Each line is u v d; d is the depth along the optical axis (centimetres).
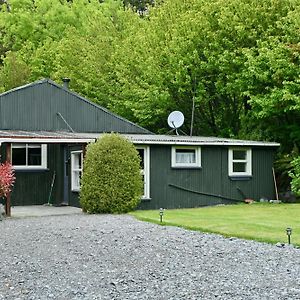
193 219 1500
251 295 683
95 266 877
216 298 669
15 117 2333
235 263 892
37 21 4119
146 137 2133
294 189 2108
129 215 1656
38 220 1554
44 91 2397
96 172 1748
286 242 1084
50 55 3625
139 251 1011
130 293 697
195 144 2047
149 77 2855
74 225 1409
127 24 3428
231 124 2891
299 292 698
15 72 3481
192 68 2742
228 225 1354
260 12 2538
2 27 4247
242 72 2488
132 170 1775
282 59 2255
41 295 693
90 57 3164
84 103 2475
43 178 2233
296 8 2330
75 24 4128
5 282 769
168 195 2017
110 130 2522
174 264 888
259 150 2225
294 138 2503
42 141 1792
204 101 2812
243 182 2181
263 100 2316
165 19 2964
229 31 2627
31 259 942
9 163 1744
